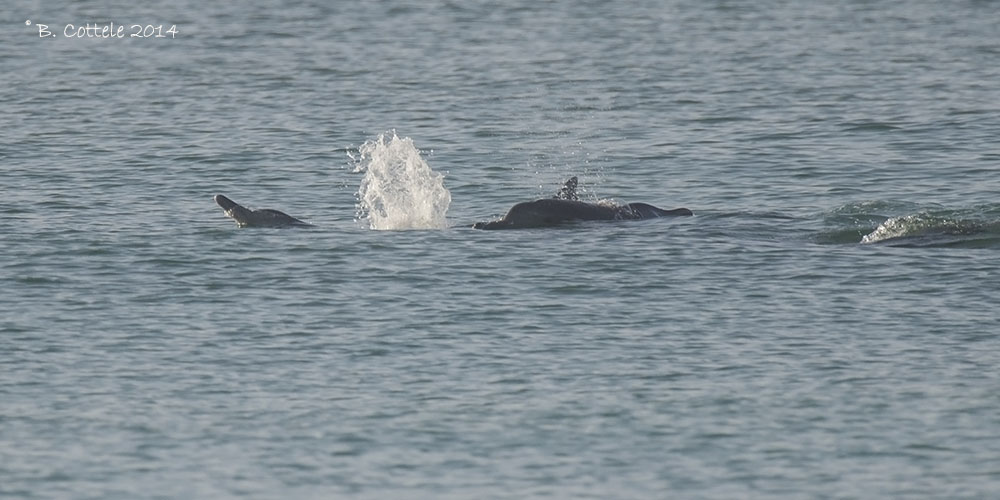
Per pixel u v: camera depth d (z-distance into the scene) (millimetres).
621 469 57719
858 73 175125
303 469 57844
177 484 56500
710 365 68688
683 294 80188
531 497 55250
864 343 71500
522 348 71375
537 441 60375
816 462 58125
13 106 155375
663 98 158875
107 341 72500
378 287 81875
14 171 119500
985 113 144625
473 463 58344
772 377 67062
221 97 161875
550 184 116875
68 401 64562
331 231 96625
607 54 196500
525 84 170750
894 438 60312
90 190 111875
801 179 116375
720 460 58469
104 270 85562
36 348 71312
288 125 144125
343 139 136500
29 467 57906
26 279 83375
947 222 93500
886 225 93500
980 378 66562
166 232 95750
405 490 55906
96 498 55250
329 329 74438
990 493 55219
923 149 127062
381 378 67312
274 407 63969
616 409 63594
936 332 73000
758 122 142750
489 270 85500
